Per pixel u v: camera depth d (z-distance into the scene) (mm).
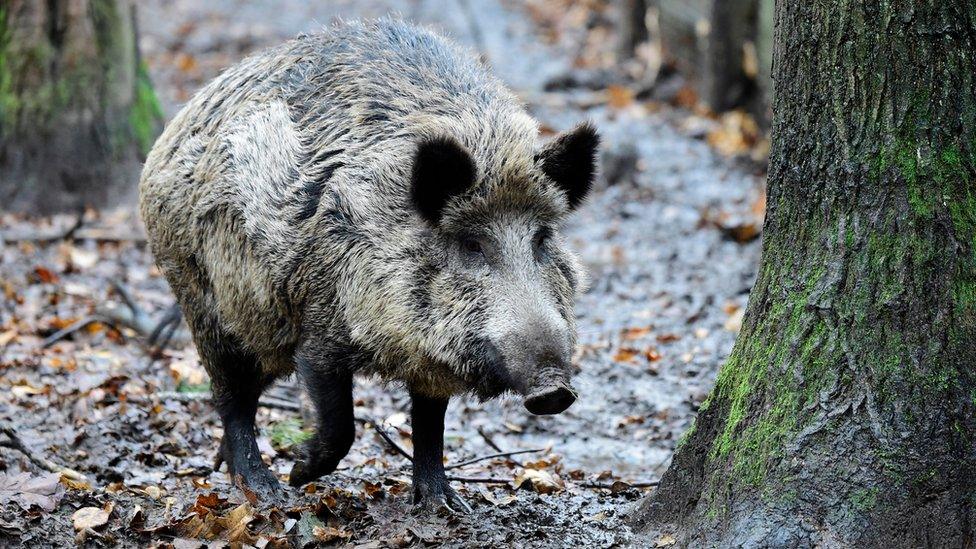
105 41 23969
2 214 23078
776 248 9359
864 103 8672
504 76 34938
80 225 21516
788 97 9125
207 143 11273
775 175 9359
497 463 12852
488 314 9320
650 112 31797
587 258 22078
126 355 16000
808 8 8844
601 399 15312
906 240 8586
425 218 9492
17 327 16656
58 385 14234
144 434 12930
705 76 31359
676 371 16188
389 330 9797
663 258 21953
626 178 26938
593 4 42375
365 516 10391
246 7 44469
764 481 8906
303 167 10469
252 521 10289
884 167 8633
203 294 11602
